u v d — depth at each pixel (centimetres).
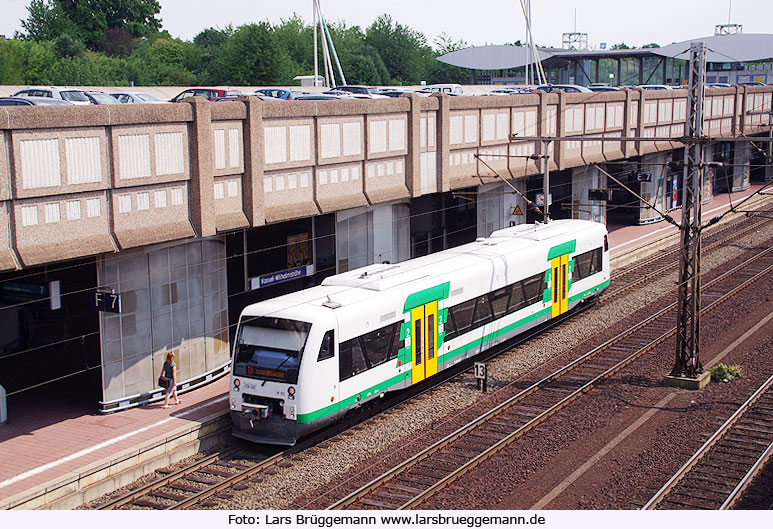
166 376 1798
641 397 1916
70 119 1505
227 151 1872
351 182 2309
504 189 3133
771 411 1806
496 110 2886
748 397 1897
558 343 2398
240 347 1694
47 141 1480
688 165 1966
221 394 1898
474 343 2116
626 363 2183
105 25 9469
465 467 1499
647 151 4028
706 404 1856
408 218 2686
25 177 1448
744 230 4359
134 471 1505
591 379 2050
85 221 1580
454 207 3678
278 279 2383
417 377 1911
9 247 1446
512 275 2280
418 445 1636
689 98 1952
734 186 5753
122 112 1603
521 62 8375
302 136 2098
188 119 1748
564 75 8700
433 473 1498
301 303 1700
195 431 1659
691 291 1994
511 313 2277
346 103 2216
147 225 1708
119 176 1622
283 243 2548
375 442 1672
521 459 1559
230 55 7394
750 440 1642
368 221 2492
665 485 1401
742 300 2911
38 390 1956
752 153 5981
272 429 1642
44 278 2180
